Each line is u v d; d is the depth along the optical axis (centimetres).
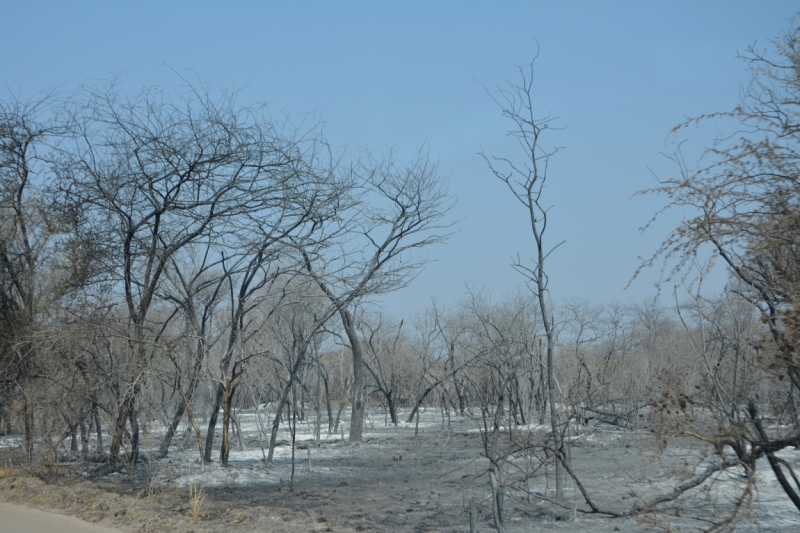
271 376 2648
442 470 1802
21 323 1664
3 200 1645
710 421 727
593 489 1339
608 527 1030
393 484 1580
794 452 1038
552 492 1302
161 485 1493
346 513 1212
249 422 3441
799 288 589
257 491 1484
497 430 1006
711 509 1062
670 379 824
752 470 668
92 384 1548
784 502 1133
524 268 1151
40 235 1664
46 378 1603
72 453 1803
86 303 1584
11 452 1664
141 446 1908
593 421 2109
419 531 1042
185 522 1091
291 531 1025
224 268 1684
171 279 1692
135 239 1591
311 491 1487
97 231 1598
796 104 626
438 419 3803
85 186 1553
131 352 1505
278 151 1583
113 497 1270
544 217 1144
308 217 1631
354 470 1827
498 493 884
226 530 1035
